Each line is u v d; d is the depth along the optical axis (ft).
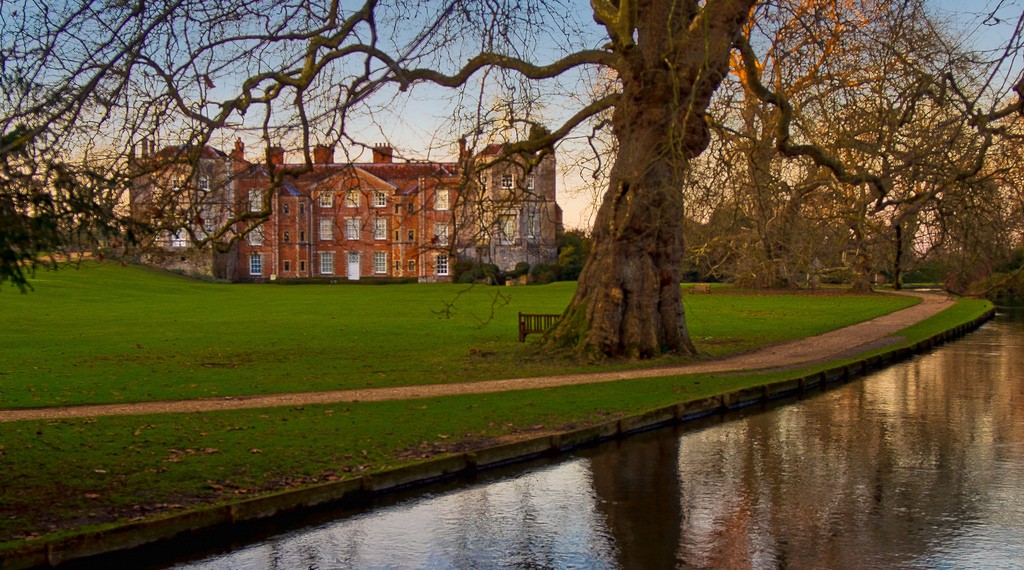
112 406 51.03
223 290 223.51
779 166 71.67
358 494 34.73
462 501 34.96
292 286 251.19
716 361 77.15
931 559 28.37
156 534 28.53
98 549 27.25
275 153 54.60
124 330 107.86
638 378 64.95
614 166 71.05
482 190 67.56
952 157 39.93
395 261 299.17
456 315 136.15
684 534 30.99
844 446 45.55
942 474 39.55
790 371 69.41
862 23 50.88
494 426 46.01
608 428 46.85
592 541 30.27
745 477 38.93
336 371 69.41
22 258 26.89
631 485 37.50
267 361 76.33
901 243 46.73
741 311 152.25
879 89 45.75
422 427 45.37
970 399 61.41
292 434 42.96
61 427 43.60
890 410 56.75
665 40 65.41
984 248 43.50
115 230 29.60
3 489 32.19
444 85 67.97
